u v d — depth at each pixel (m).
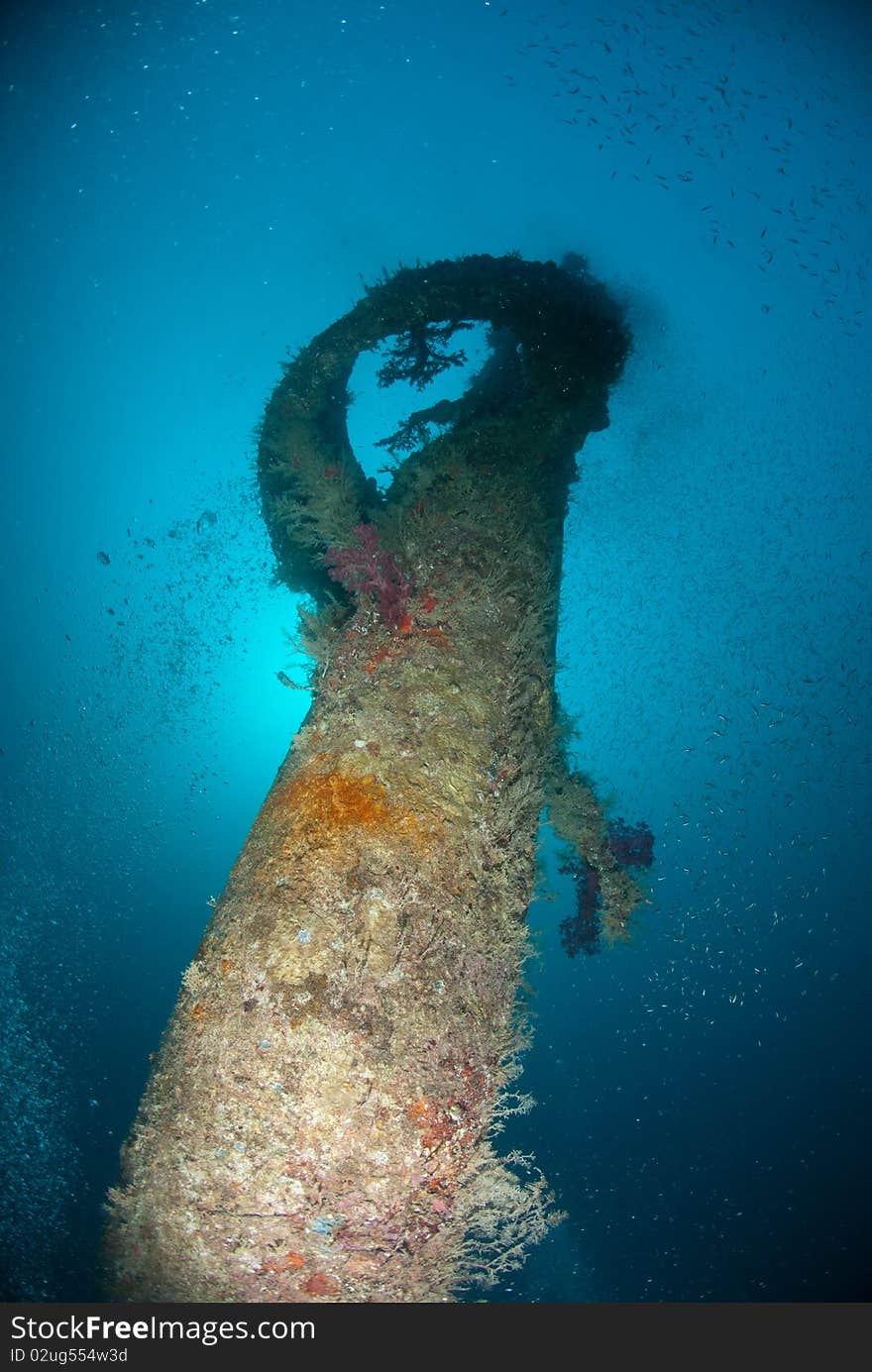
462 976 2.75
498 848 3.10
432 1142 2.54
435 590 3.62
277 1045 2.50
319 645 3.64
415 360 4.95
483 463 4.18
